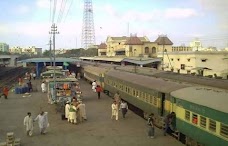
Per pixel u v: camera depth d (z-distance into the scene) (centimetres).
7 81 6259
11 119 2725
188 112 1812
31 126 2184
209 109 1569
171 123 2062
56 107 3041
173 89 2120
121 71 3975
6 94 3941
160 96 2269
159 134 2175
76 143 1995
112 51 12494
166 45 9488
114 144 1958
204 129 1623
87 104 3462
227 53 5631
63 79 3591
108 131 2288
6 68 10688
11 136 1902
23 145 1959
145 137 2109
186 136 1884
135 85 2920
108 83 4188
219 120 1476
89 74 6012
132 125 2467
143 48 9450
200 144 1730
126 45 9575
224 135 1437
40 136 2173
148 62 6322
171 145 1917
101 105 3391
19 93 4431
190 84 2161
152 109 2439
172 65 6419
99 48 14275
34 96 4147
